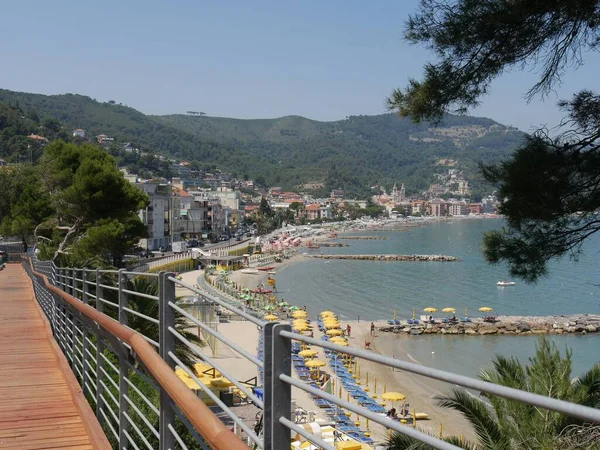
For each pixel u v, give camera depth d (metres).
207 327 3.75
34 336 12.87
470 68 7.55
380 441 13.98
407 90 7.98
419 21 7.48
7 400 7.68
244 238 142.50
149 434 7.66
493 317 49.34
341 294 66.69
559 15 6.93
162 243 93.75
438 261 105.94
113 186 32.34
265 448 2.90
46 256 34.53
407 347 40.59
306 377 27.77
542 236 7.23
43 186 36.09
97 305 7.86
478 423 8.16
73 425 6.66
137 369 5.28
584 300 62.12
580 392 8.69
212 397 3.63
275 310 52.41
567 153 7.07
